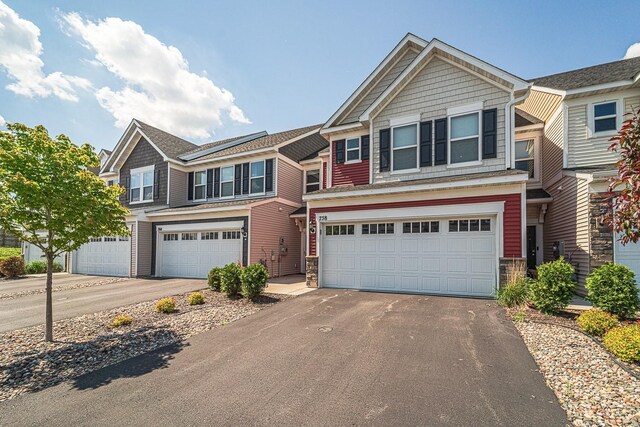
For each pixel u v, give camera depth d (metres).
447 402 3.53
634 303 6.14
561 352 4.78
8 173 5.40
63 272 18.97
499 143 9.76
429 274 9.73
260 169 16.38
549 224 11.89
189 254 15.41
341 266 11.06
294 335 6.03
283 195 16.42
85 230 6.05
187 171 18.62
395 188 9.91
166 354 5.26
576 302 8.09
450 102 10.52
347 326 6.50
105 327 6.93
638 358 4.21
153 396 3.84
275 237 15.48
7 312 8.53
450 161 10.41
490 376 4.12
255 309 8.17
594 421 3.06
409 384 3.97
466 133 10.23
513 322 6.40
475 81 10.18
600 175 8.12
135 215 15.88
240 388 3.99
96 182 6.22
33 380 4.39
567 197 9.96
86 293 11.35
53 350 5.54
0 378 4.46
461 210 9.24
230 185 17.12
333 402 3.59
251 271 9.22
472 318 6.77
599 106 9.96
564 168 10.23
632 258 7.97
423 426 3.09
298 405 3.54
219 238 14.62
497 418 3.20
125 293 11.12
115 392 3.97
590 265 8.40
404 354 4.95
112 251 16.80
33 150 5.69
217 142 22.00
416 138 11.00
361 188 10.70
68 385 4.21
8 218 5.57
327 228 11.36
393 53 12.80
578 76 11.50
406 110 11.23
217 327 6.71
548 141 11.82
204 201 17.86
